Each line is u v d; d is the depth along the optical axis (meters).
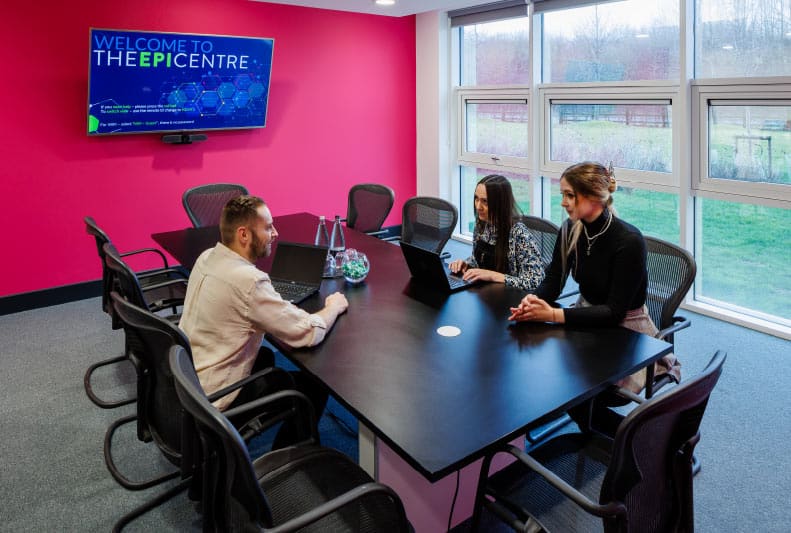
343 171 6.21
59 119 4.70
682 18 4.09
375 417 1.76
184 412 1.96
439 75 6.23
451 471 1.55
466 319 2.47
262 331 2.31
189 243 3.73
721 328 4.20
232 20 5.30
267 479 1.87
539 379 1.96
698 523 2.38
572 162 5.25
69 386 3.57
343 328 2.41
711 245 4.41
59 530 2.40
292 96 5.74
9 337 4.30
